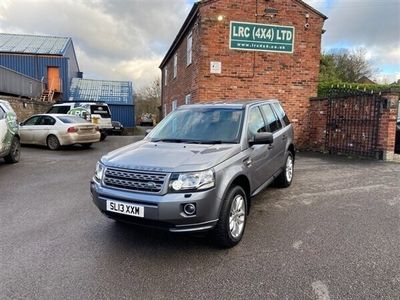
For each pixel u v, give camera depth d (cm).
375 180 725
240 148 425
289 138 652
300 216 491
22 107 1786
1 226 449
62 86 3095
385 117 980
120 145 1531
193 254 366
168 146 424
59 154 1173
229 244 377
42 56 3034
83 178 759
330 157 1081
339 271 328
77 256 360
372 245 388
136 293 291
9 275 320
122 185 357
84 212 509
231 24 1207
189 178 338
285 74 1271
